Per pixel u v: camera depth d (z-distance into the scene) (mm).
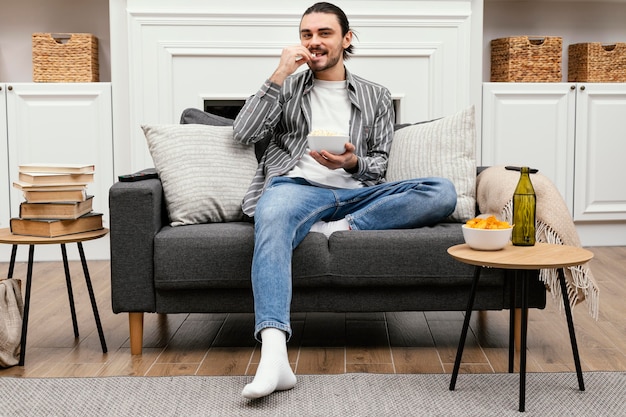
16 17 4484
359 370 2246
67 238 2326
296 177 2557
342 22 2707
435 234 2363
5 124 4047
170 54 4008
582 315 2908
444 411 1884
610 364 2279
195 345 2537
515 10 4641
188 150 2652
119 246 2361
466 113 2703
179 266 2340
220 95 4043
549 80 4289
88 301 3189
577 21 4676
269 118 2670
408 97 4113
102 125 4062
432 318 2908
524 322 1892
